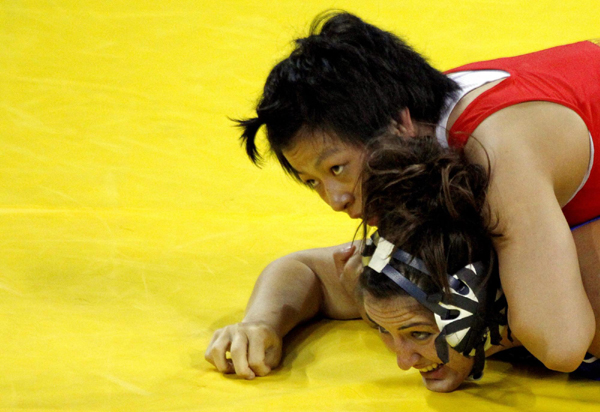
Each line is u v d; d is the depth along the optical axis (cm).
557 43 1516
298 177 645
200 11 1605
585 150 610
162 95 1315
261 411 561
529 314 553
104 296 777
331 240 932
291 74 588
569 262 555
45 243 884
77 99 1282
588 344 560
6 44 1441
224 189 1064
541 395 595
